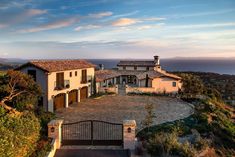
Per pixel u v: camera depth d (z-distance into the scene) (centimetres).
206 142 2172
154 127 2580
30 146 1598
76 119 3106
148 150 1833
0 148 1193
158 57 7575
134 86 5812
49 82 3475
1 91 2639
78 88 4338
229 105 5766
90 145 1967
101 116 3278
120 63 7750
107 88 5231
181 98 4622
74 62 4600
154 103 4203
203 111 3575
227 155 2194
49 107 3481
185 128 2522
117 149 1894
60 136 1967
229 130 2919
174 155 1800
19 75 2711
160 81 5450
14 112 2273
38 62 3634
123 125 1898
